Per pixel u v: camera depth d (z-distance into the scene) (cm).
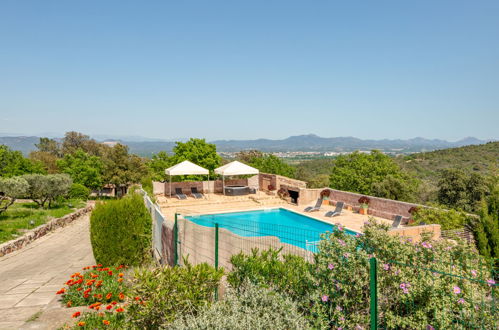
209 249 764
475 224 957
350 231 1295
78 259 1238
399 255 411
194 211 1809
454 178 2280
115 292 695
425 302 379
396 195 2266
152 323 438
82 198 3275
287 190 2159
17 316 634
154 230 1084
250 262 550
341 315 403
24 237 1542
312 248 594
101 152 7562
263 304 411
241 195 2323
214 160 3184
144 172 5034
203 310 404
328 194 1988
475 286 392
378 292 404
